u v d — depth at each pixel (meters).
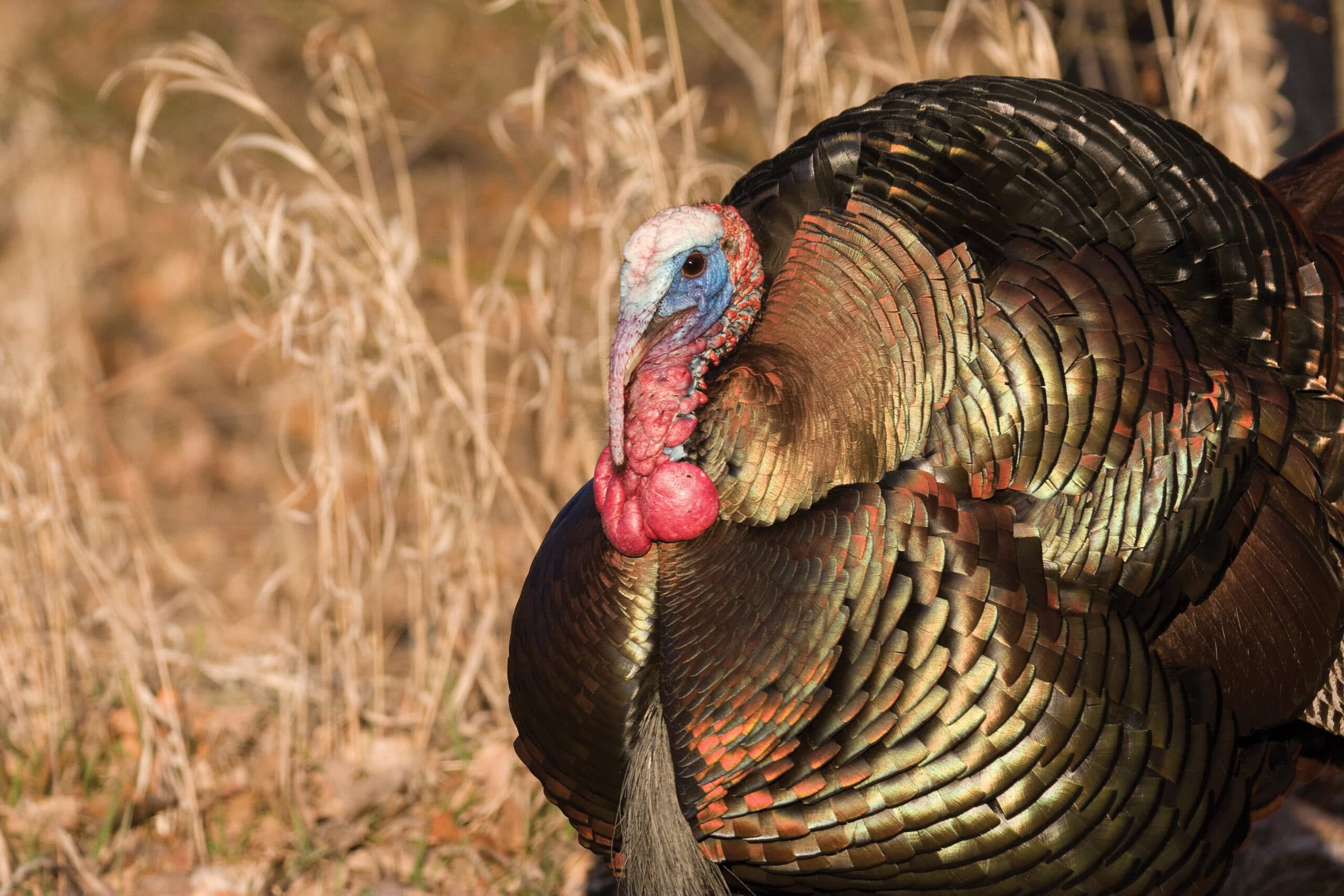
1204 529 10.42
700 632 10.34
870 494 10.07
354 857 15.40
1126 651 10.17
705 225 10.06
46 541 16.70
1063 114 10.76
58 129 29.00
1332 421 11.27
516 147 27.39
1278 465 10.89
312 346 16.83
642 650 10.63
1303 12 18.64
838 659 9.96
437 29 32.56
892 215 10.43
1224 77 19.25
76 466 17.59
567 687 10.84
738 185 11.86
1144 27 19.95
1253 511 10.77
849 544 10.00
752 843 10.40
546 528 17.88
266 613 21.08
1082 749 10.01
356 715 16.80
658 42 18.66
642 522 10.37
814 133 11.37
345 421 17.39
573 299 19.72
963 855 10.16
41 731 16.52
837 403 10.20
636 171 17.62
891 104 11.11
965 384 10.20
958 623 9.91
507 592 18.62
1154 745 10.21
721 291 10.26
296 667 18.50
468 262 20.06
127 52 30.72
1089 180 10.67
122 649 16.16
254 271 23.77
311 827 15.78
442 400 17.30
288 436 29.39
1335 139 13.74
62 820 15.62
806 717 10.02
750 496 10.22
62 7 30.17
